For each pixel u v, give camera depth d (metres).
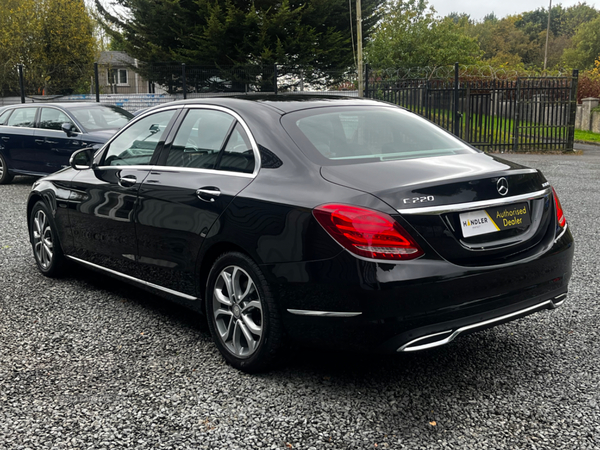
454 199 2.81
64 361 3.46
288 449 2.53
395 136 3.52
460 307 2.78
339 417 2.79
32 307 4.45
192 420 2.77
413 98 18.20
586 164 14.52
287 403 2.93
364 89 19.12
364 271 2.67
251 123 3.44
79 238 4.68
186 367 3.37
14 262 5.77
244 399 2.98
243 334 3.29
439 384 3.14
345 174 2.96
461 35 35.34
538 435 2.62
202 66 26.53
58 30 33.84
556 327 3.96
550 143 18.33
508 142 18.28
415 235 2.71
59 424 2.74
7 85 32.81
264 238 3.02
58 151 10.48
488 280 2.84
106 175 4.34
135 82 46.53
